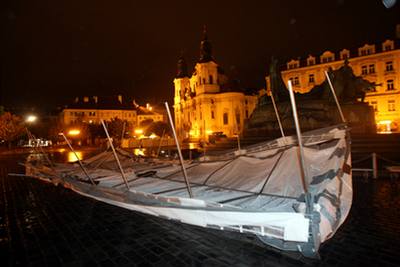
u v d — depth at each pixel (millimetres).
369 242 5562
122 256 5289
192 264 4879
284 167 7051
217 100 65188
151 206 6402
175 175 9547
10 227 7078
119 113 85188
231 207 5566
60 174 11234
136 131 63281
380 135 16766
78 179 10234
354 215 7168
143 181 9078
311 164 6594
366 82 20000
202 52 67625
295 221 4480
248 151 9273
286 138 8234
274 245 4875
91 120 81125
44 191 11797
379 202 8250
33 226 7137
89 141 64812
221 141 24797
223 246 5578
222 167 8883
